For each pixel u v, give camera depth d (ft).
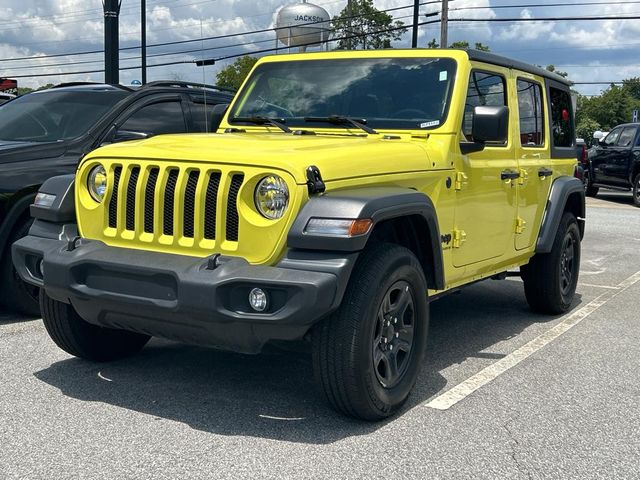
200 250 12.62
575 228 22.76
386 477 11.25
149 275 12.51
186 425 13.11
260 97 18.10
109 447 12.14
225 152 12.70
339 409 13.08
